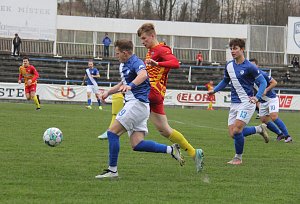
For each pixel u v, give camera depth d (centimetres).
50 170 1317
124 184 1176
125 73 1238
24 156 1524
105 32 7050
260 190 1164
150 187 1155
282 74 6394
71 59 6300
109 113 3528
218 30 7212
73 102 4884
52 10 6341
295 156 1764
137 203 1003
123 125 1224
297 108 5194
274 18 10788
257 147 1988
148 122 2900
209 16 10538
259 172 1407
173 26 7188
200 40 7238
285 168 1491
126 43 1226
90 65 4009
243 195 1105
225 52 7219
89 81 4006
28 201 988
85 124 2605
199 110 4616
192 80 6053
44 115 3078
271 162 1603
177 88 5756
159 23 7175
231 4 10769
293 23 6744
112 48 7056
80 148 1734
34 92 3534
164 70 1320
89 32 7038
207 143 2036
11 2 6247
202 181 1243
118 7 10488
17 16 6269
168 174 1322
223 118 3572
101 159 1518
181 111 4319
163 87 1330
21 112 3241
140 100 1228
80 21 6988
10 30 6272
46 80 5334
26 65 3481
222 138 2228
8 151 1611
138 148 1266
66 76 5656
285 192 1152
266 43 7194
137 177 1267
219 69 6269
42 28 6331
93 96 4888
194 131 2508
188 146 1346
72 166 1385
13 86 4750
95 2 10775
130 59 1234
